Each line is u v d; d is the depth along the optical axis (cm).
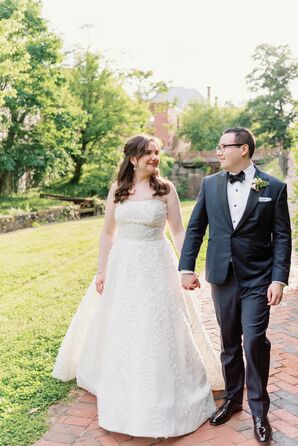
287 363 396
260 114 4397
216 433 294
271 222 291
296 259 859
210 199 301
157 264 314
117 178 327
